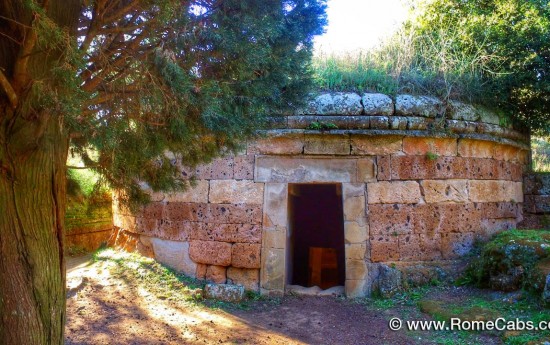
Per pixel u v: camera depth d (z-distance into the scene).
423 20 10.77
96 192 4.71
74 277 7.44
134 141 3.79
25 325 3.18
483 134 7.91
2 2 3.12
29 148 3.14
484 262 6.81
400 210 7.33
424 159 7.47
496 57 8.55
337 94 7.50
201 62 3.71
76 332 5.48
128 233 8.75
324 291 7.45
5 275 3.16
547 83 8.28
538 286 5.75
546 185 9.00
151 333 5.59
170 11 3.18
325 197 11.84
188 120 3.79
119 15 3.35
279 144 7.37
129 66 3.51
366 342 5.48
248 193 7.42
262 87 4.14
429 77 8.09
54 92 2.88
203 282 7.43
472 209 7.75
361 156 7.37
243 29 3.60
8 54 3.15
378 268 7.22
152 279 7.35
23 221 3.21
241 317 6.35
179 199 7.78
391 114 7.39
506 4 9.05
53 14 3.15
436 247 7.43
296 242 11.30
